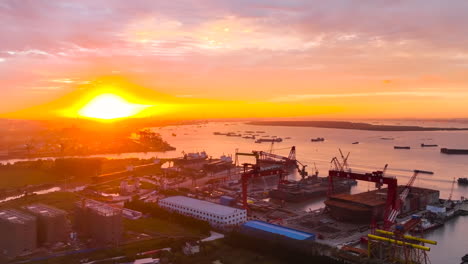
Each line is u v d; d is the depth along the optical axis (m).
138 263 190.62
